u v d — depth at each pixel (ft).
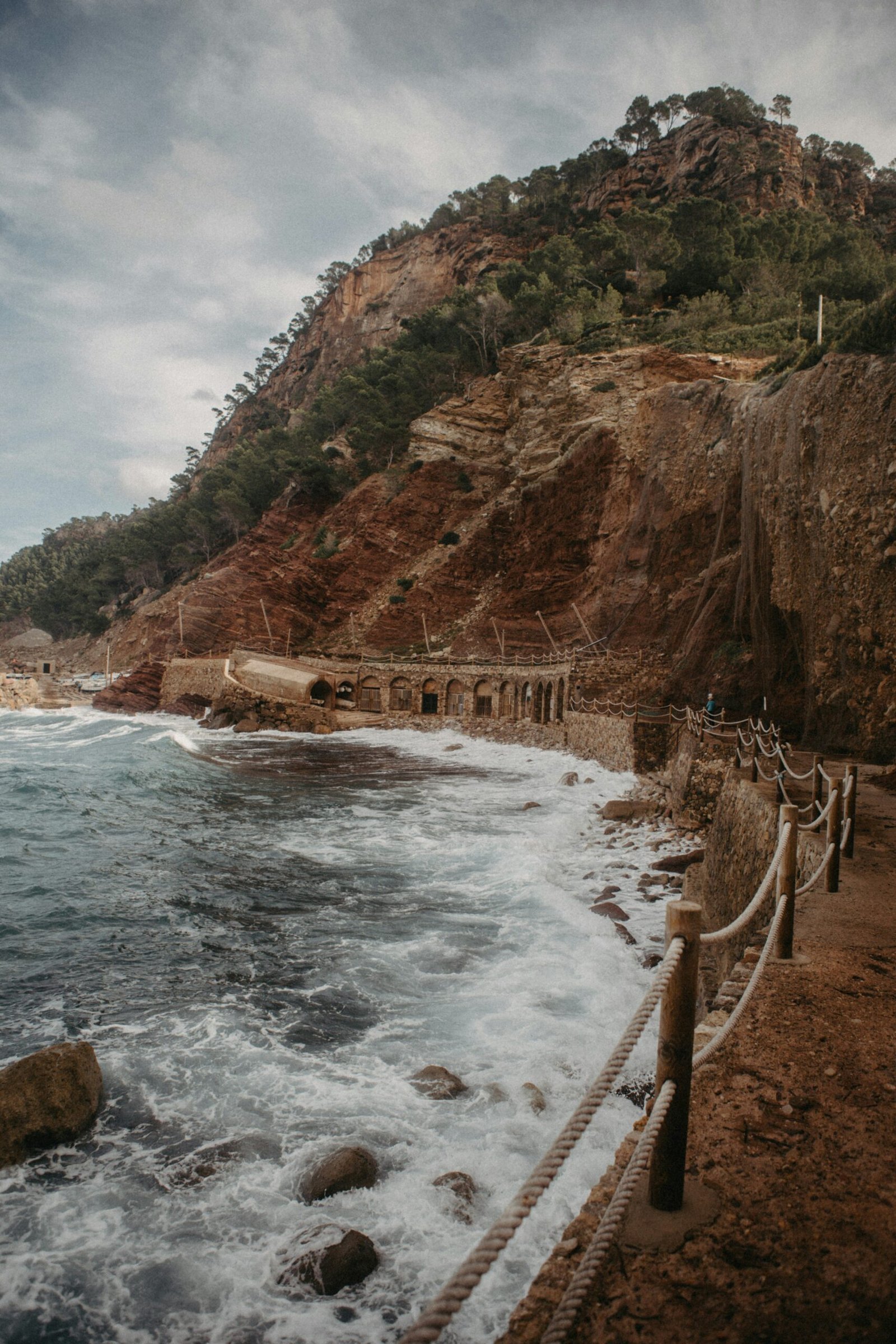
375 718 182.91
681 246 290.76
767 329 214.48
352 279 536.83
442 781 103.65
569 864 57.98
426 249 486.38
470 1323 16.08
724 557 136.46
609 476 190.90
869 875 30.68
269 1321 16.74
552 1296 9.46
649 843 63.21
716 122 357.00
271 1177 21.66
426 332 333.21
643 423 184.03
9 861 58.44
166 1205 20.57
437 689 182.60
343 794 92.84
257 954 39.47
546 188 427.33
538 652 191.21
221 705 185.06
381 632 230.89
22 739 163.32
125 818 76.07
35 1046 29.76
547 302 277.85
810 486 92.68
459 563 232.73
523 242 398.21
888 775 55.11
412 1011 32.42
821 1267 9.67
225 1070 27.68
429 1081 26.13
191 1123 24.30
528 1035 29.58
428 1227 19.30
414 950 39.45
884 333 83.46
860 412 80.43
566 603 193.47
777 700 104.94
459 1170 21.54
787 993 18.89
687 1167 11.96
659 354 200.64
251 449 368.27
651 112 414.00
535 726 140.77
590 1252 8.62
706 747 70.64
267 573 254.27
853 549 78.74
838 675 82.43
